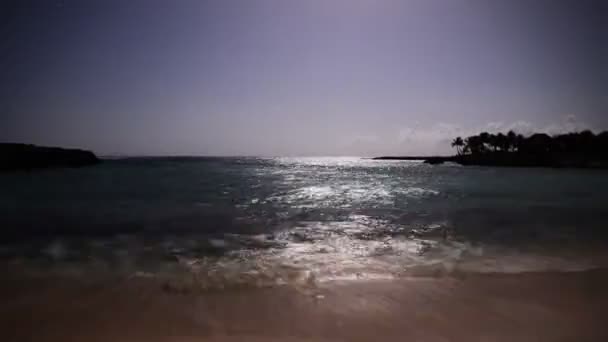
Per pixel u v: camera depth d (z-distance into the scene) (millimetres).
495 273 5980
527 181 34594
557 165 78688
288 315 4266
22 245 8078
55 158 54312
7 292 4988
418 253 7516
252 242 8602
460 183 32188
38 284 5352
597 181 34094
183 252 7551
